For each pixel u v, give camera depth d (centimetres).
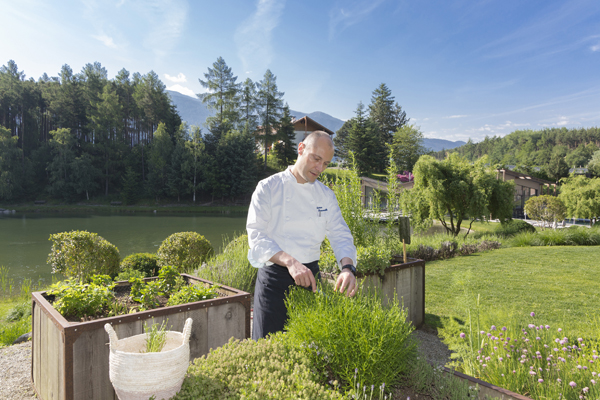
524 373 200
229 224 3020
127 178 5709
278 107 6625
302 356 131
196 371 121
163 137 5712
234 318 282
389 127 8194
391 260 459
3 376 283
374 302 164
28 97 6650
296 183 205
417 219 1619
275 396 102
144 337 136
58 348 208
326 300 153
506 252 1084
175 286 335
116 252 689
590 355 225
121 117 6350
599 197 2233
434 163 1599
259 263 192
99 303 255
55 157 5575
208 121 6147
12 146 5422
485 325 301
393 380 147
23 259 1394
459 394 147
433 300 548
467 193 1545
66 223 3078
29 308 574
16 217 3816
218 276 530
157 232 2358
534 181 3441
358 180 479
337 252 202
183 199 5684
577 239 1303
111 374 108
